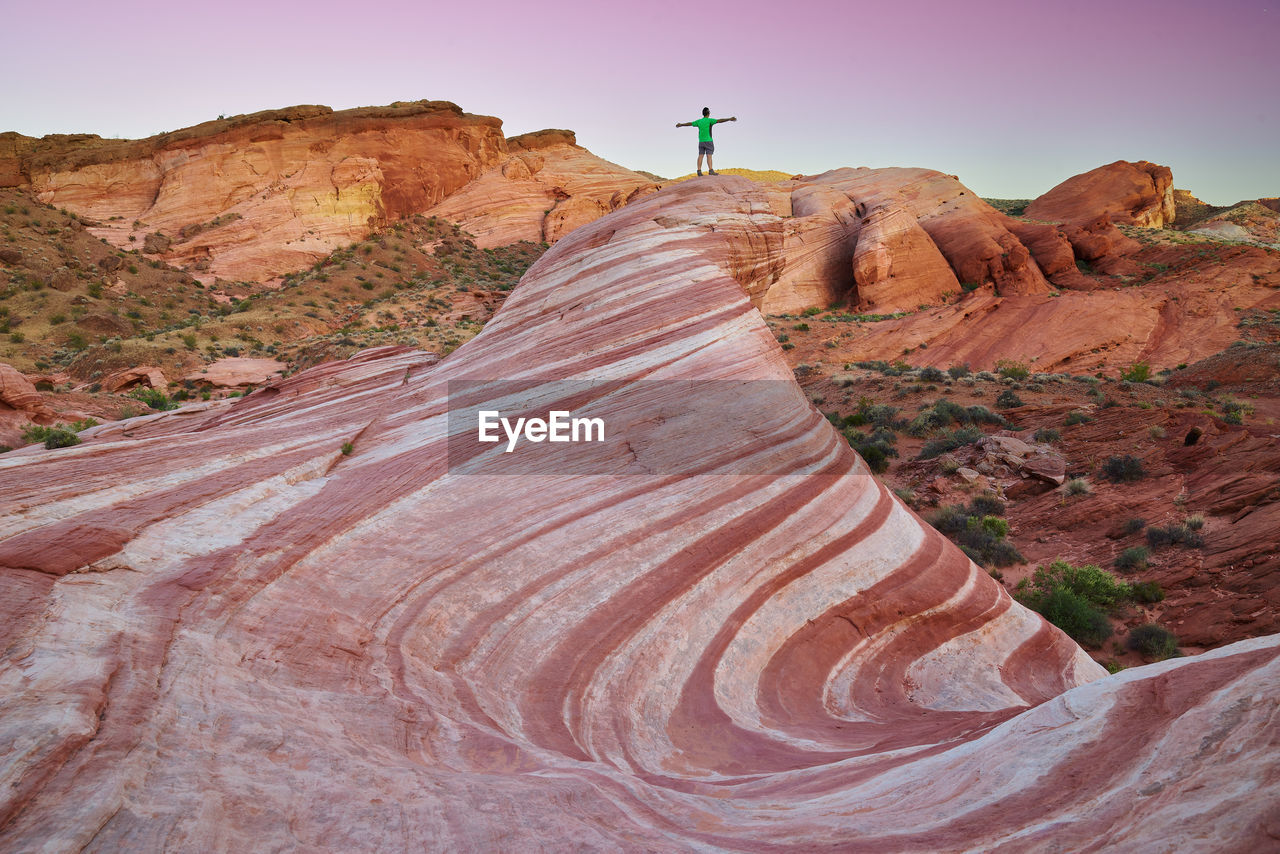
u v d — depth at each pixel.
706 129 21.58
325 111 97.00
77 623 4.94
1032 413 32.22
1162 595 18.34
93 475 8.27
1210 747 3.04
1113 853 2.65
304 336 64.06
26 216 76.38
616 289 15.08
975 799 3.56
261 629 5.82
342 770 4.04
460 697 5.93
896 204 72.19
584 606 7.89
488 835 3.51
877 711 8.04
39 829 2.98
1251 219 114.12
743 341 13.81
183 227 87.31
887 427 33.16
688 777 5.55
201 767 3.71
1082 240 76.62
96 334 61.31
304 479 9.74
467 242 98.50
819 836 3.63
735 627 8.43
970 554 21.16
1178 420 27.28
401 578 7.43
